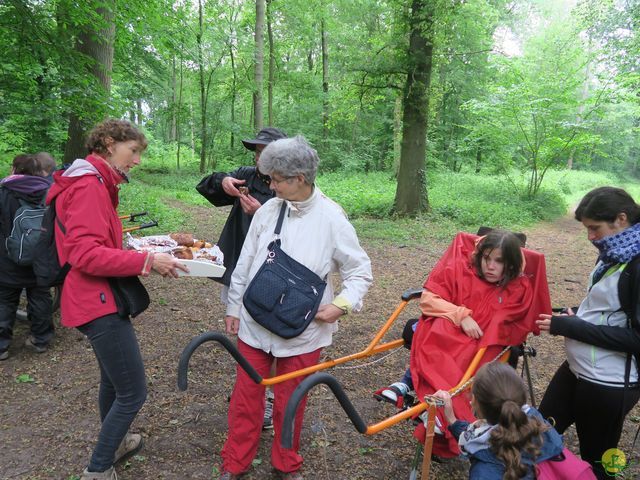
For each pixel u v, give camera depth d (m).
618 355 2.31
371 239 10.64
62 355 4.46
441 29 12.62
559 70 17.83
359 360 4.63
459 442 2.08
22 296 5.98
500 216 14.24
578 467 2.00
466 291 2.88
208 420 3.50
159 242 3.07
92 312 2.39
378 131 28.86
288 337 2.54
